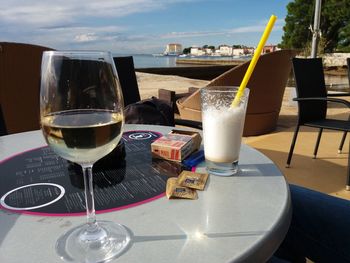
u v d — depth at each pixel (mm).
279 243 551
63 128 509
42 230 552
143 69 12117
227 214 589
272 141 3570
